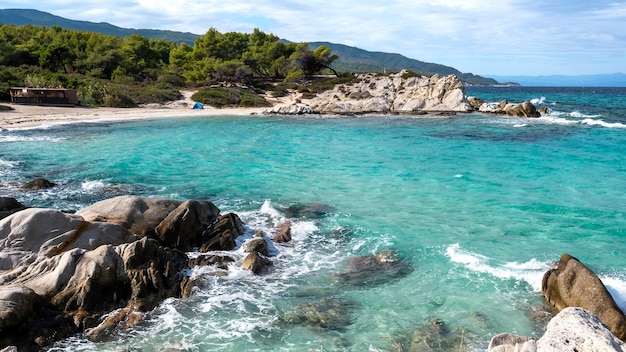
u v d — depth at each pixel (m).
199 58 106.69
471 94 138.62
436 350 10.28
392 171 27.52
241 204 20.73
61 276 11.77
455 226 18.19
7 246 12.82
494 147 35.84
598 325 7.86
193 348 10.38
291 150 34.56
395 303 12.41
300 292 13.09
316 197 22.11
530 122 52.91
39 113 50.94
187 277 13.35
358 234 17.47
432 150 34.72
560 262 13.01
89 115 52.38
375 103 66.12
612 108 72.25
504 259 15.04
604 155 31.75
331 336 10.88
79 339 10.66
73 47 98.69
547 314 11.77
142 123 49.28
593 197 21.77
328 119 57.12
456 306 12.18
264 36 127.00
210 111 63.12
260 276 14.04
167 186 23.59
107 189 22.50
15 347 9.30
